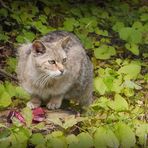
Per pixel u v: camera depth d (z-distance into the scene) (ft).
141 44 48.39
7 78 39.99
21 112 32.71
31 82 34.24
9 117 32.60
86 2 56.29
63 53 33.73
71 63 34.22
